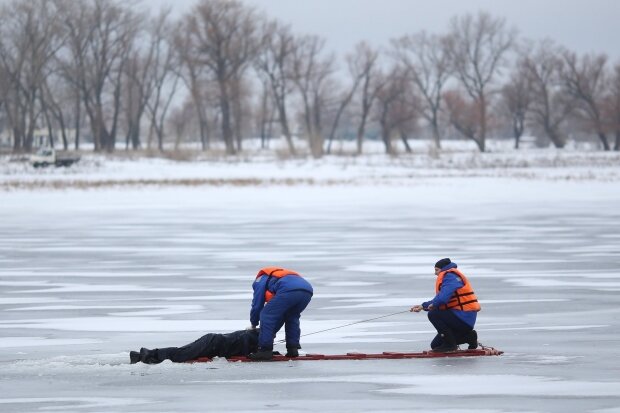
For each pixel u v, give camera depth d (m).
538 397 44.78
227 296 80.19
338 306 74.56
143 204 191.75
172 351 53.03
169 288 84.88
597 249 112.56
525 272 93.44
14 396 45.69
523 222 150.00
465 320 54.38
